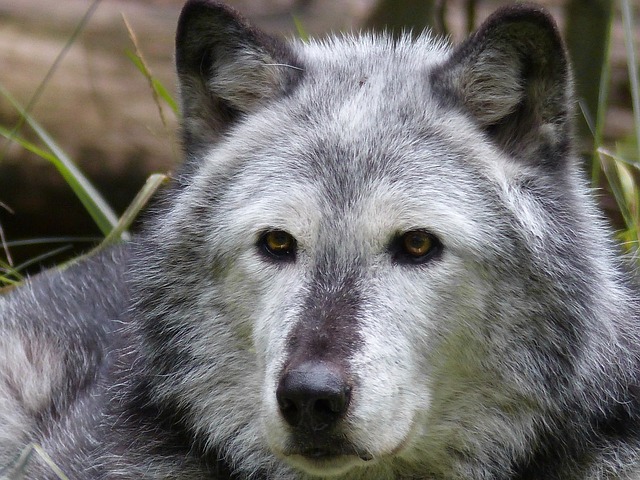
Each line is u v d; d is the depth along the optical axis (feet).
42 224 60.64
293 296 28.09
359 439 26.68
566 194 30.22
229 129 31.83
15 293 42.73
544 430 29.91
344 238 28.30
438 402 29.27
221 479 31.58
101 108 60.95
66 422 35.81
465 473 30.25
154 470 31.58
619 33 67.26
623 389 30.53
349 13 71.05
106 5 68.13
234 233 29.45
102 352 39.14
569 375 29.50
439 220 28.40
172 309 30.86
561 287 29.25
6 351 39.93
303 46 34.37
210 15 31.27
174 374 31.07
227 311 30.01
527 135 30.32
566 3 50.06
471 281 28.66
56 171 59.26
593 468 30.35
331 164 29.09
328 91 30.94
